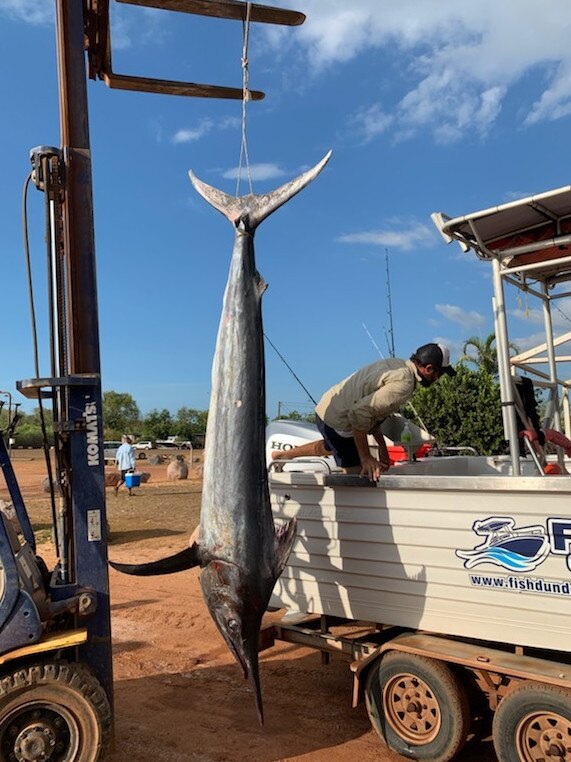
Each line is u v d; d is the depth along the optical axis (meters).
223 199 3.84
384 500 3.79
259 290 3.71
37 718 3.21
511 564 3.33
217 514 3.51
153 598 7.39
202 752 3.79
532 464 5.23
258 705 3.43
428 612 3.64
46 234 3.67
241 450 3.53
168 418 81.19
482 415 13.88
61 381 3.45
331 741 3.93
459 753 3.65
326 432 4.52
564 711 3.05
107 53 4.21
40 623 3.21
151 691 4.75
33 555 3.61
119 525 12.48
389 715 3.71
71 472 3.62
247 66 3.85
